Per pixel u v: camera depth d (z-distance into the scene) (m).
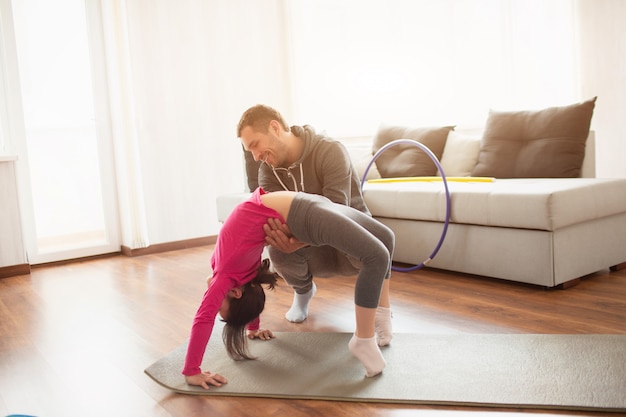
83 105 4.21
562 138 3.23
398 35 4.53
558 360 1.73
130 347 2.18
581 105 3.22
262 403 1.62
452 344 1.94
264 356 1.96
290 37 4.99
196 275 3.44
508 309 2.33
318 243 1.68
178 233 4.50
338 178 2.08
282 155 2.08
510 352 1.83
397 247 3.26
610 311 2.20
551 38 3.81
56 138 4.12
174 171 4.46
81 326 2.49
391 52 4.59
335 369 1.80
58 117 4.12
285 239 1.70
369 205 3.35
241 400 1.65
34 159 4.04
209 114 4.62
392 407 1.54
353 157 4.07
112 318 2.60
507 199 2.60
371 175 3.96
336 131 4.96
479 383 1.62
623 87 3.58
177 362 1.95
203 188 4.62
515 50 3.96
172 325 2.43
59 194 4.16
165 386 1.75
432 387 1.62
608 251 2.77
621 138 3.63
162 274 3.53
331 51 4.88
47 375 1.93
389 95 4.66
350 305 2.56
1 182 3.63
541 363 1.72
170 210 4.45
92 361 2.05
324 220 1.61
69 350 2.18
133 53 4.20
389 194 3.21
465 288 2.72
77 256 4.22
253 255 1.73
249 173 3.17
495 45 4.05
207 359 1.97
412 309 2.43
